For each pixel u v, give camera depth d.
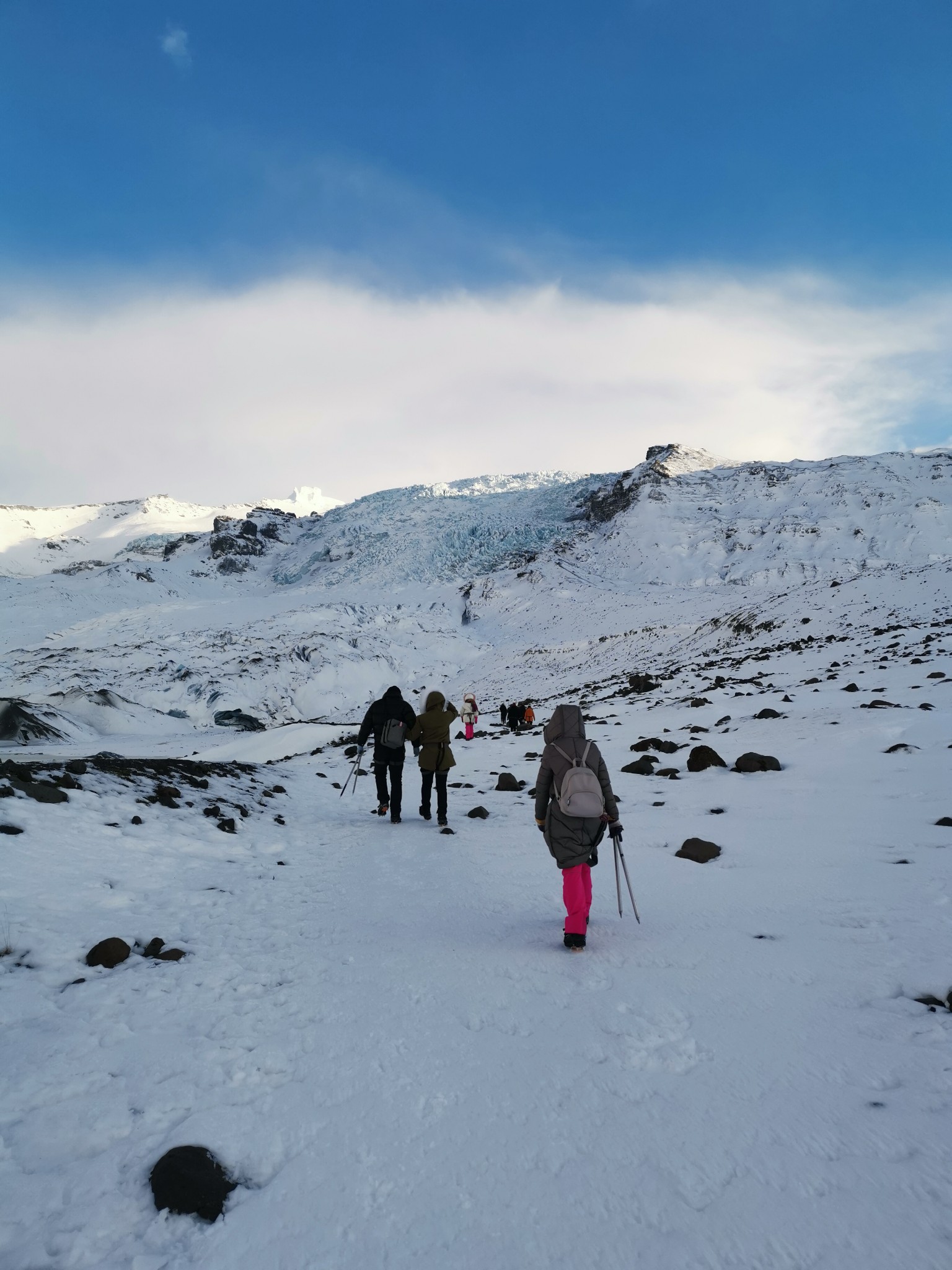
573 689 40.50
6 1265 1.95
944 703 12.28
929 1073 2.57
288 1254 1.94
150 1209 2.16
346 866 7.02
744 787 8.74
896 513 105.38
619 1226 1.92
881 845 5.77
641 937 4.32
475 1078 2.78
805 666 23.50
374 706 9.92
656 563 106.25
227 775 11.57
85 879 5.63
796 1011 3.15
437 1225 2.00
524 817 9.20
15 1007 3.57
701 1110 2.44
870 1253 1.75
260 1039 3.23
